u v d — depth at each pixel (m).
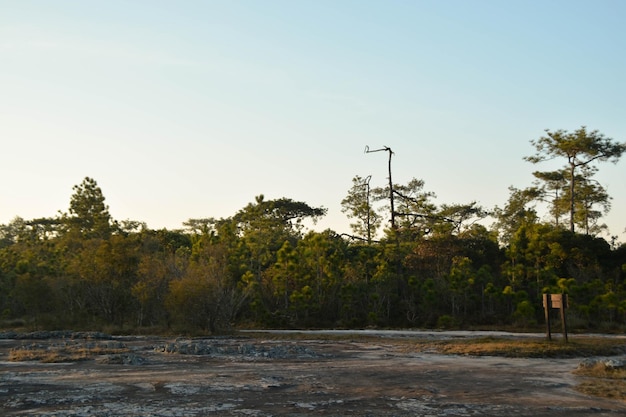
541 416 12.82
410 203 61.75
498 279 46.25
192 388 16.14
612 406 13.91
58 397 14.89
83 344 28.95
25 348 27.48
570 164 59.31
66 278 45.31
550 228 50.12
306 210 80.00
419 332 36.31
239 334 36.12
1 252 59.94
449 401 14.46
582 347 24.53
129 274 44.38
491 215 70.75
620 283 42.97
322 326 43.00
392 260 48.97
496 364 21.34
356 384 16.94
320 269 46.62
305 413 13.07
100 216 68.25
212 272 39.12
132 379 17.81
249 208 64.94
